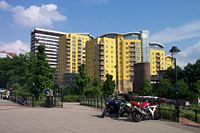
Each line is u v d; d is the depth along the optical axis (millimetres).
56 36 170500
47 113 19500
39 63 36188
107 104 17484
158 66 161250
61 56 159000
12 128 12625
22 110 22094
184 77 75812
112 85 69938
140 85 113062
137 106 16047
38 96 33031
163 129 12953
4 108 24422
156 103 17562
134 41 148625
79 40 159250
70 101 43750
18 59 67562
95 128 12914
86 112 20750
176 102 16562
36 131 11852
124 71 147000
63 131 11938
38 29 163750
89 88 50875
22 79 60250
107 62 144375
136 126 13781
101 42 144125
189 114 17969
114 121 15641
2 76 95812
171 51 18312
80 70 51562
